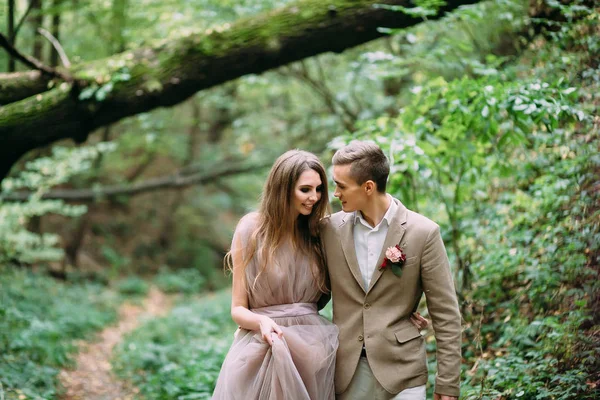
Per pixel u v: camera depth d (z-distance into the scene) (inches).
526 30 250.5
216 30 224.7
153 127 478.0
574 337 150.5
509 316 178.1
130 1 372.8
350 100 410.6
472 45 270.8
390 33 207.8
